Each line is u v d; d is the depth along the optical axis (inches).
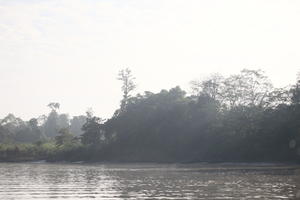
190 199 1250.6
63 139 5954.7
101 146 5073.8
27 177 2332.7
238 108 4077.3
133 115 4916.3
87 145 5295.3
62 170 3144.7
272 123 3572.8
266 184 1646.2
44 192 1513.3
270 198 1225.4
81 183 1883.6
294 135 3353.8
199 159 4037.9
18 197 1374.3
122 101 5413.4
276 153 3523.6
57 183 1894.7
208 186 1621.6
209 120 4202.8
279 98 3747.5
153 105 4854.8
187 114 4448.8
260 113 3791.8
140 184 1782.7
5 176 2432.3
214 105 4313.5
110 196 1374.3
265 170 2600.9
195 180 1927.9
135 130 4793.3
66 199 1316.4
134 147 4776.1
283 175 2129.7
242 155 3710.6
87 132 5388.8
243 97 4372.5
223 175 2223.2
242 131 3752.5
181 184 1733.5
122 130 4955.7
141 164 4089.6
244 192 1387.8
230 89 4429.1
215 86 4616.1
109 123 5157.5
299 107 3447.3
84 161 5103.3
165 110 4628.4
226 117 4052.7
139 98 5187.0
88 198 1332.4
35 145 6038.4
